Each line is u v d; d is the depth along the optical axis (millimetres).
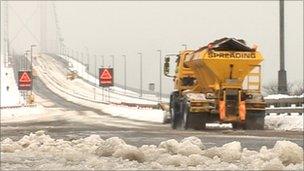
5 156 29641
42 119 119562
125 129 69312
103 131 63188
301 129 64062
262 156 24219
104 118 121938
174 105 76000
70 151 28953
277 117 71000
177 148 28375
